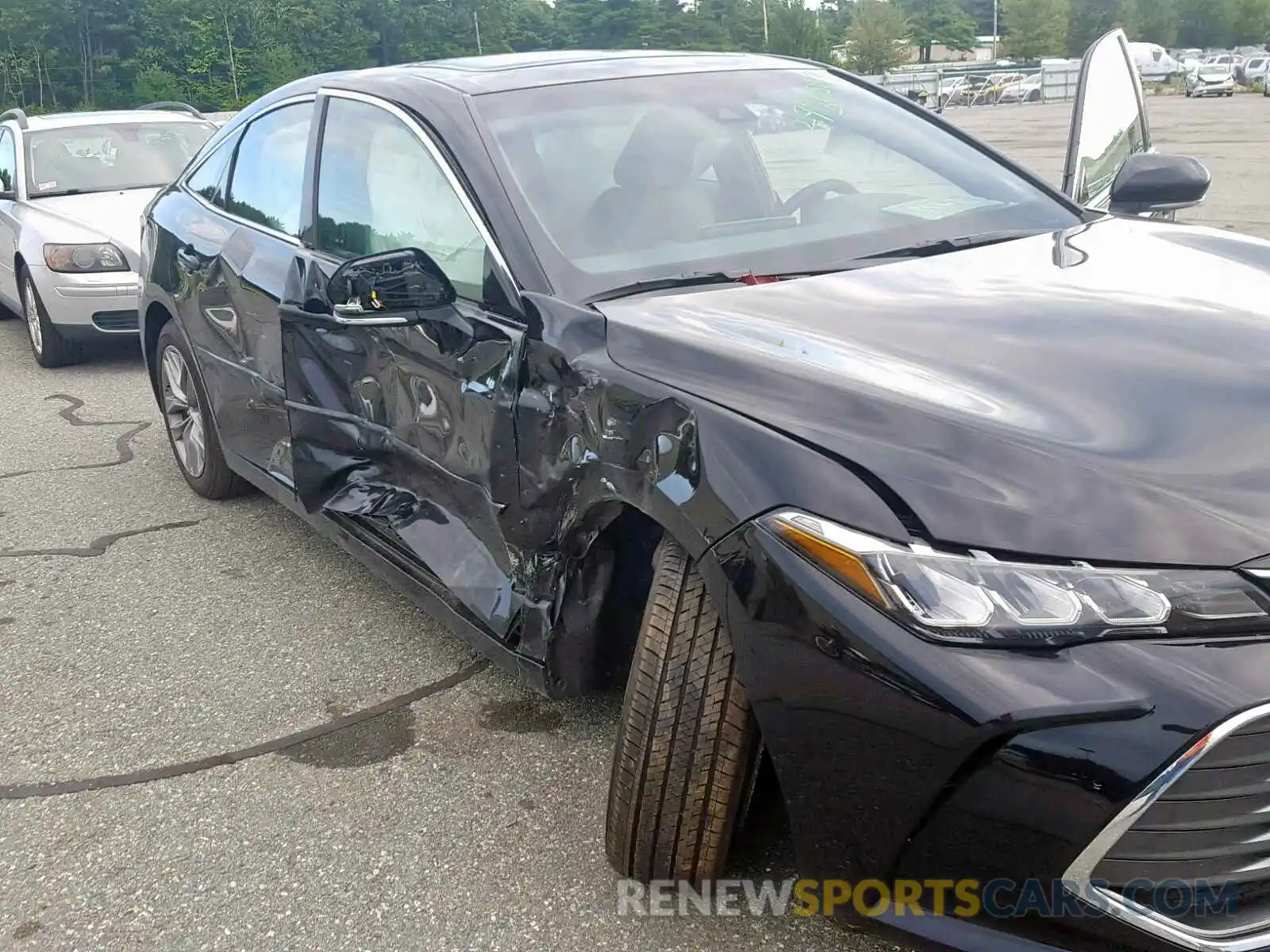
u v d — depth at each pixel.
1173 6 119.69
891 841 1.87
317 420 3.68
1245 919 1.80
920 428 1.98
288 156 4.10
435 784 3.00
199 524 4.97
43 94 74.56
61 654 3.86
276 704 3.46
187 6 76.12
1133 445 1.92
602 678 2.74
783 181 3.27
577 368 2.51
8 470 5.89
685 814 2.31
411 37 76.88
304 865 2.71
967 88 49.94
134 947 2.48
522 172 3.02
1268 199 13.05
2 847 2.85
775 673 1.97
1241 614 1.71
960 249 2.99
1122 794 1.68
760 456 2.05
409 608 4.05
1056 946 1.80
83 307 7.69
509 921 2.47
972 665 1.76
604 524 2.51
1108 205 3.90
